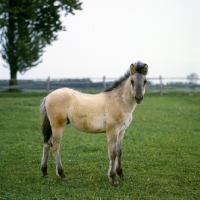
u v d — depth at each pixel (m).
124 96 7.62
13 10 28.34
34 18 29.25
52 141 8.04
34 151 10.52
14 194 6.87
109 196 6.82
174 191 7.18
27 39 30.08
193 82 30.77
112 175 7.53
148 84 31.05
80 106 7.75
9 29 30.00
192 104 21.89
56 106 7.82
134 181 7.82
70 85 31.52
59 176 7.95
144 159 9.63
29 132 13.38
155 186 7.48
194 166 8.94
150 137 12.45
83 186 7.46
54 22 31.20
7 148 10.76
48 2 29.94
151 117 16.88
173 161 9.43
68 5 30.45
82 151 10.58
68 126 14.76
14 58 30.41
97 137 12.62
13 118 16.12
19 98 24.72
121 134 7.89
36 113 17.78
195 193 7.08
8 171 8.51
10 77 31.44
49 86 29.66
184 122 15.65
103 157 9.81
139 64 7.48
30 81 33.50
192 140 12.01
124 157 9.85
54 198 6.69
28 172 8.47
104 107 7.68
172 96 26.62
